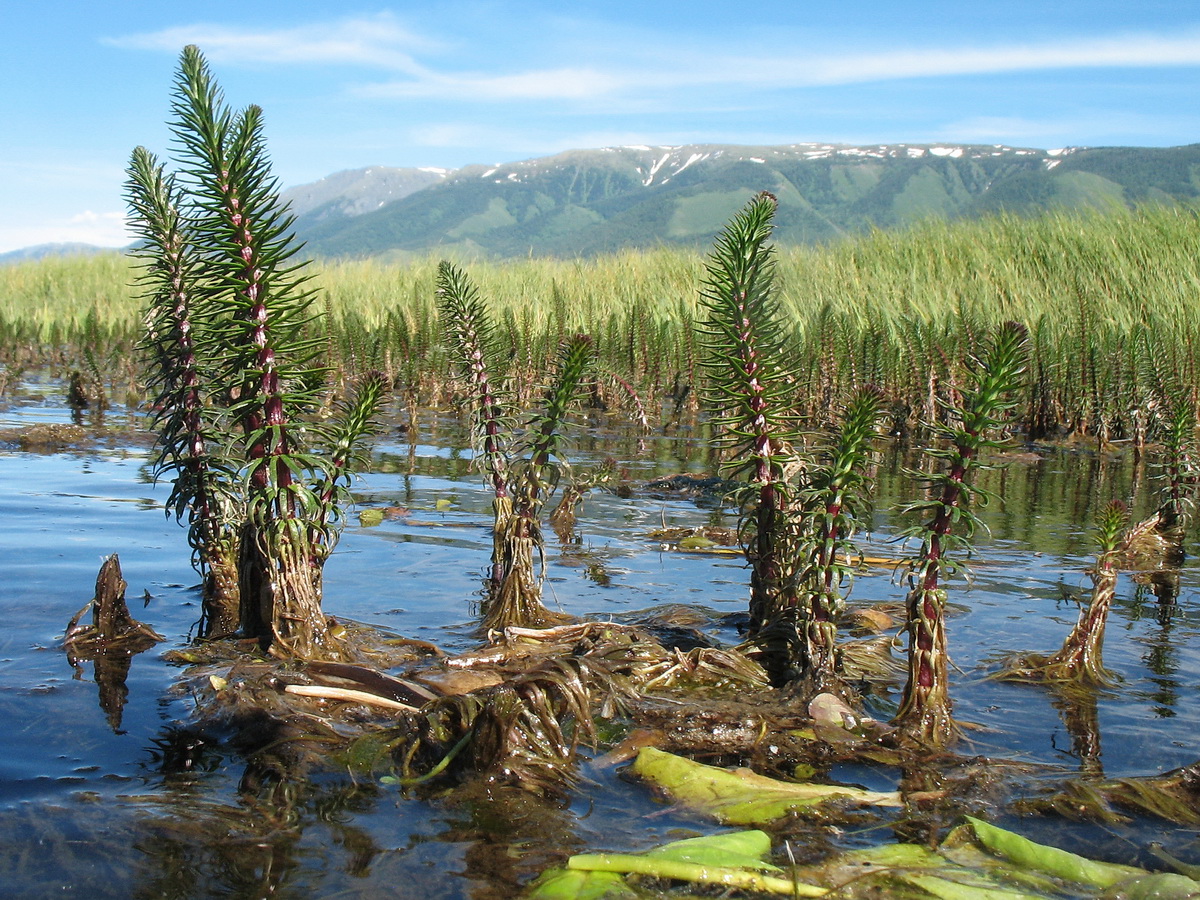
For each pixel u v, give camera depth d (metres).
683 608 4.69
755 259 4.10
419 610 4.60
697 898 2.24
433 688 3.55
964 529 6.75
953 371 12.94
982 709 3.54
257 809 2.65
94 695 3.43
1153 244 16.55
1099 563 3.90
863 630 4.49
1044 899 2.28
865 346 13.88
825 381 14.04
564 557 5.76
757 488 4.08
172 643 4.03
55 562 5.18
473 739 2.97
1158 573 5.64
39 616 4.28
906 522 6.93
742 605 4.85
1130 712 3.52
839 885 2.31
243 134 3.65
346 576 5.15
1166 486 6.57
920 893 2.29
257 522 3.87
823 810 2.72
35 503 6.72
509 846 2.49
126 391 14.91
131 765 2.90
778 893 2.27
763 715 3.38
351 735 3.19
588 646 3.99
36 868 2.29
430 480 8.31
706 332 4.29
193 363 4.38
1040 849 2.46
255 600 4.05
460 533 6.24
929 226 20.94
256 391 3.77
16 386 15.68
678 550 6.03
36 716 3.23
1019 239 18.58
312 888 2.25
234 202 3.65
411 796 2.78
